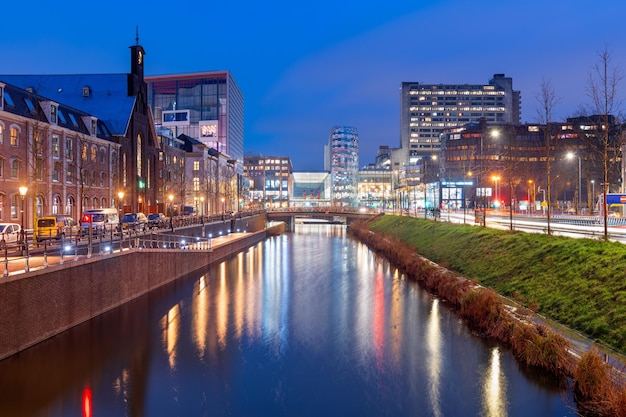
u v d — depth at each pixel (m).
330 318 33.03
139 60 80.00
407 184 183.50
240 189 165.12
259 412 19.45
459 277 38.91
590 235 40.09
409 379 22.41
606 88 48.09
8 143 47.62
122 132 71.31
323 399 20.56
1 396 20.28
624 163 72.31
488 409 19.23
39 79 78.06
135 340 27.59
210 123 172.00
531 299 28.30
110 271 32.88
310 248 79.25
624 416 15.28
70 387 21.23
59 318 26.39
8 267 26.19
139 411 19.31
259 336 28.94
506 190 133.38
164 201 89.81
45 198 52.81
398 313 33.66
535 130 134.00
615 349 19.91
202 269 55.06
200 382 22.17
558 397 19.23
